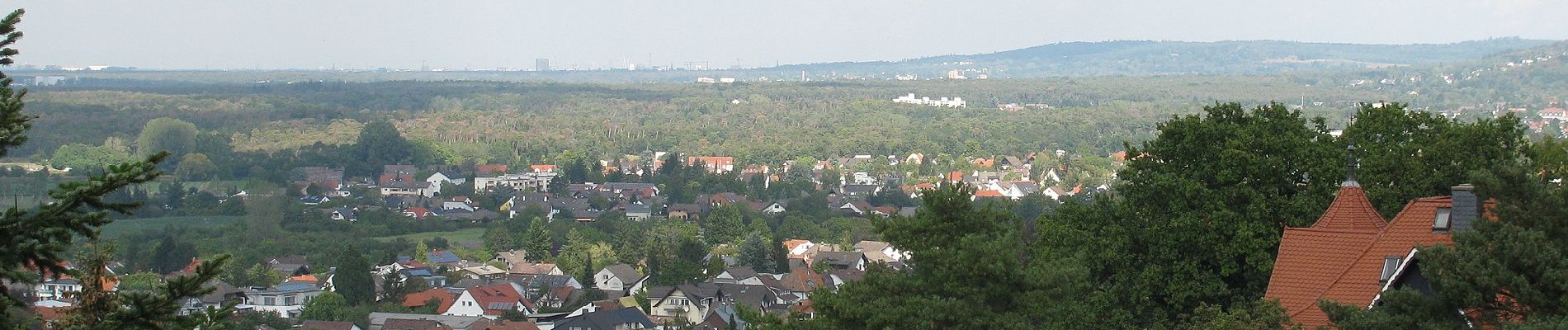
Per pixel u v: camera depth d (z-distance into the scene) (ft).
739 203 525.75
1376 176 124.88
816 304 111.75
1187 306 122.42
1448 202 94.02
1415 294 79.51
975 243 105.09
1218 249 121.29
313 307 280.72
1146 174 130.72
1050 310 104.58
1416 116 135.64
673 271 328.70
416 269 370.12
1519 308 77.25
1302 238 97.91
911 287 109.09
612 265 363.56
